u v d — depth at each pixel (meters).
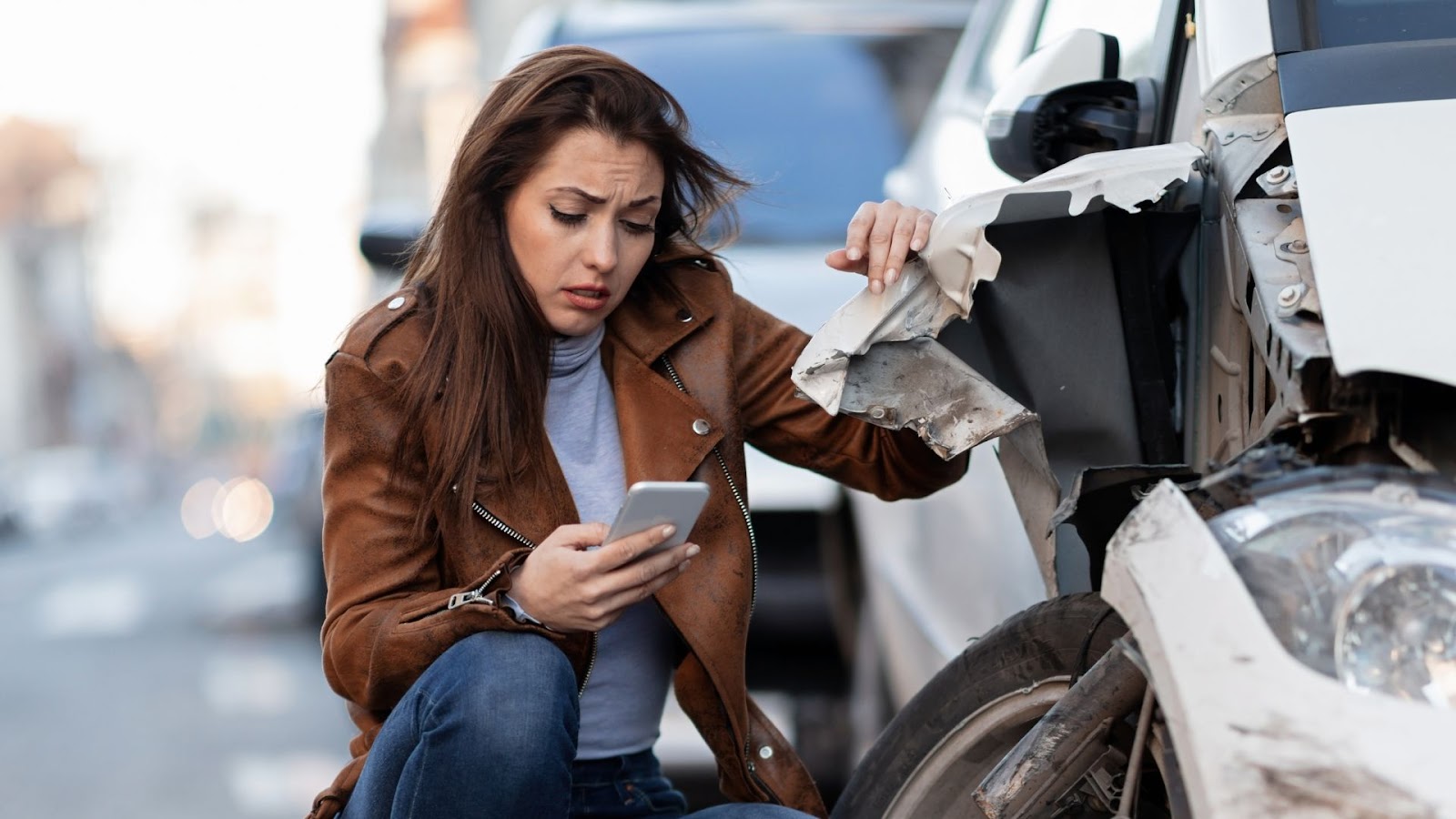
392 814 2.35
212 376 96.69
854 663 4.65
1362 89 2.35
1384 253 2.04
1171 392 2.63
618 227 2.52
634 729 2.66
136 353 91.88
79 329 79.31
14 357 72.00
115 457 81.25
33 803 6.77
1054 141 2.91
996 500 3.28
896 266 2.46
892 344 2.54
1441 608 1.72
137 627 13.75
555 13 6.52
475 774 2.28
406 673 2.43
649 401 2.63
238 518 43.50
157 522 58.56
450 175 2.54
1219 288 2.46
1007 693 2.44
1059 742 2.12
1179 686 1.78
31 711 9.36
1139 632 1.87
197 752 7.62
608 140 2.46
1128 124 2.83
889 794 2.58
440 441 2.49
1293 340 1.99
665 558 2.30
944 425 2.49
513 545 2.53
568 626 2.34
